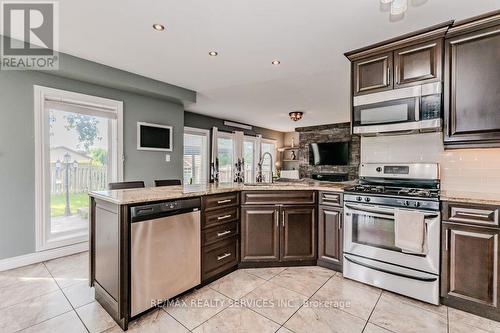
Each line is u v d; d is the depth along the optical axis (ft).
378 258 7.29
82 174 10.64
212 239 7.59
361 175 9.31
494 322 5.80
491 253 5.86
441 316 6.01
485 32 6.53
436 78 7.10
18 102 8.75
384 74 7.95
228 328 5.53
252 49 8.61
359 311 6.19
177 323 5.69
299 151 26.81
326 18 6.72
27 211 8.97
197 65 10.06
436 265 6.43
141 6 6.21
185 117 19.13
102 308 6.25
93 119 10.98
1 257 8.46
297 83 12.43
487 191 7.41
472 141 6.79
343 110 18.56
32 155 9.06
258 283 7.59
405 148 8.74
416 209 6.69
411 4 6.08
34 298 6.69
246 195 8.55
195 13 6.51
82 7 6.26
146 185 12.60
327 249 8.61
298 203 8.70
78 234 10.43
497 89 6.45
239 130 24.25
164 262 6.24
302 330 5.48
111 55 9.10
